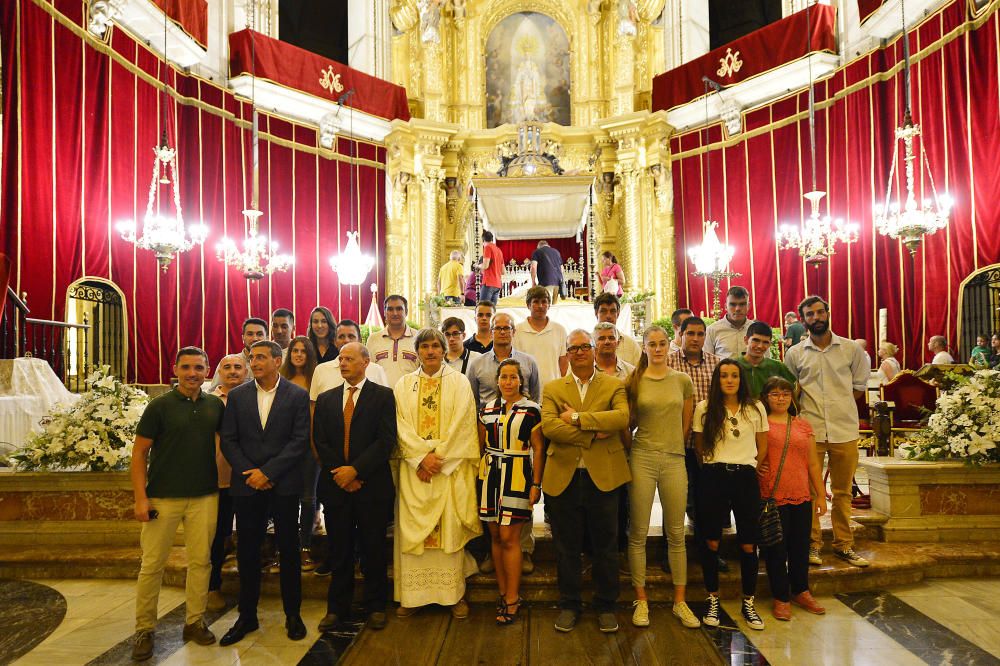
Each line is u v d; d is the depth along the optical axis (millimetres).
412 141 13859
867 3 9703
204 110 11016
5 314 7230
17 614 4062
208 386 4984
